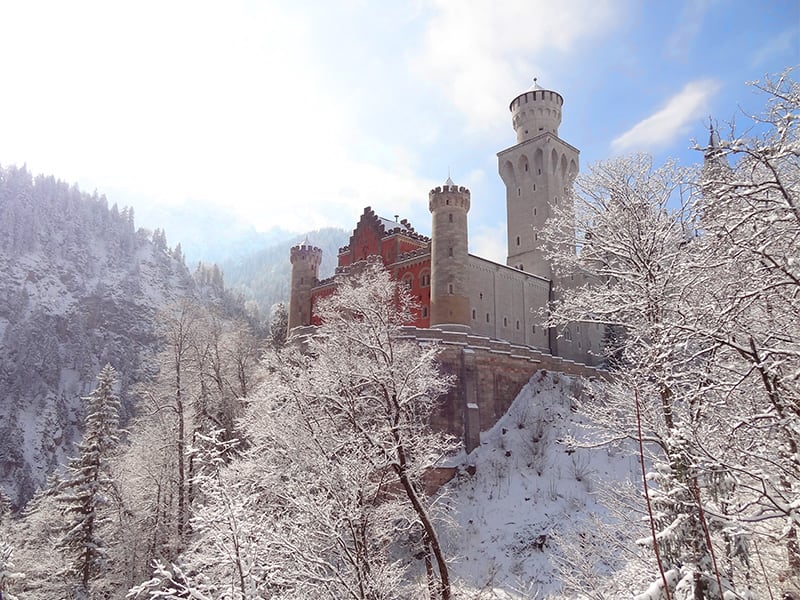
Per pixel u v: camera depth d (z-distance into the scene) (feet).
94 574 109.91
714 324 38.93
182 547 107.65
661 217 66.28
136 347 571.28
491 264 199.93
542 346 216.95
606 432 63.98
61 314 570.46
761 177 36.78
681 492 35.22
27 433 410.52
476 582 93.56
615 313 67.41
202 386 152.15
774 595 40.24
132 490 130.82
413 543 80.53
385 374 72.08
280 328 297.12
